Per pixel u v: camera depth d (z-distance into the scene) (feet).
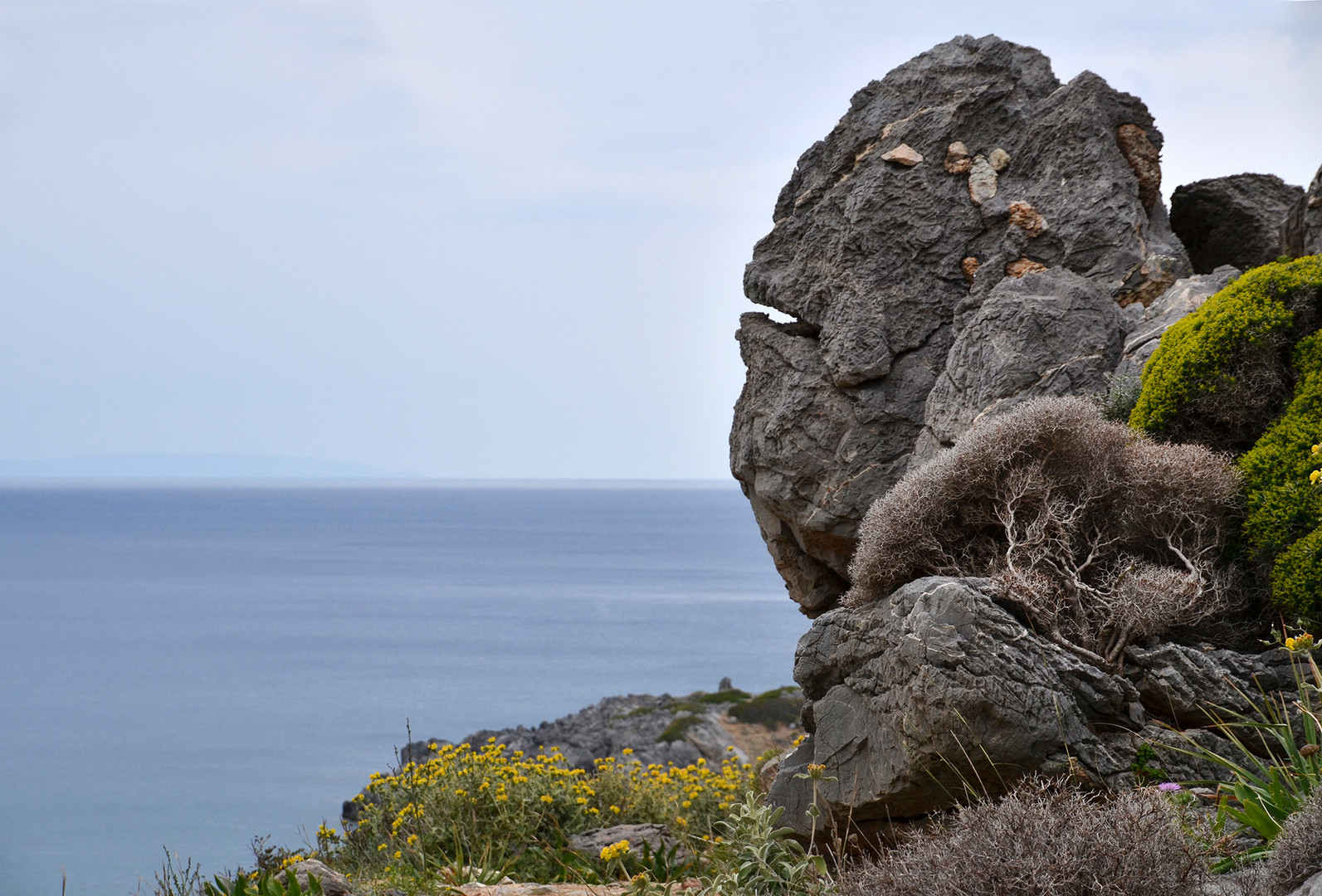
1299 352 23.95
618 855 23.93
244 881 20.38
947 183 36.17
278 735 183.73
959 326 34.09
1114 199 33.76
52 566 632.79
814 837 21.56
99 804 132.36
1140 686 19.43
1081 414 22.03
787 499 35.88
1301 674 18.85
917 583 20.15
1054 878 12.71
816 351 36.58
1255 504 21.90
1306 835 13.28
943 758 18.65
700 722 102.89
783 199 40.11
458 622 374.43
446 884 23.31
